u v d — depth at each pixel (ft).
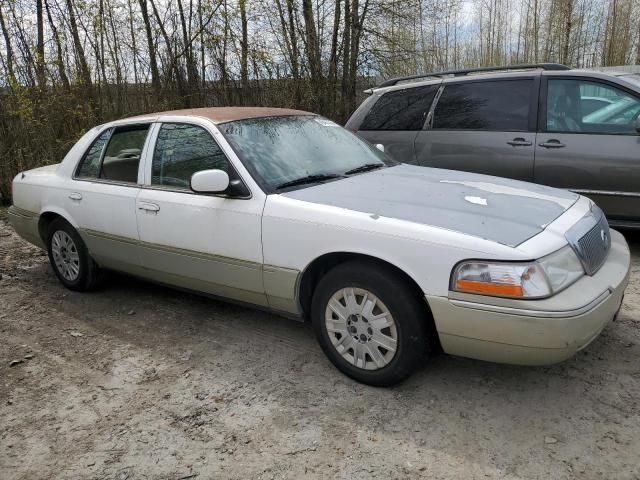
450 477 8.40
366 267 10.28
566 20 72.43
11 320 15.07
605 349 11.73
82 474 8.96
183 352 12.75
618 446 8.85
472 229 9.62
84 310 15.49
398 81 22.33
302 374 11.48
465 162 19.54
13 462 9.36
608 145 17.10
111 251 14.97
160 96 40.75
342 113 44.24
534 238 9.45
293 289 11.31
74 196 15.58
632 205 17.06
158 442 9.63
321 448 9.21
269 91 41.60
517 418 9.70
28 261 20.33
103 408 10.74
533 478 8.29
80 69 35.40
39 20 34.83
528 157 18.30
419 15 47.47
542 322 8.80
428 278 9.52
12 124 30.09
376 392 10.67
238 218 11.80
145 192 13.74
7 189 29.86
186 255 12.95
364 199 11.06
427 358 10.32
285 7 41.19
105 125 15.67
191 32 41.57
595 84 17.61
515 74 18.98
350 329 10.77
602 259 10.57
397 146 21.13
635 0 73.05
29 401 11.13
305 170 12.64
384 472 8.58
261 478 8.64
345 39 43.70
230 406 10.54
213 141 12.67
